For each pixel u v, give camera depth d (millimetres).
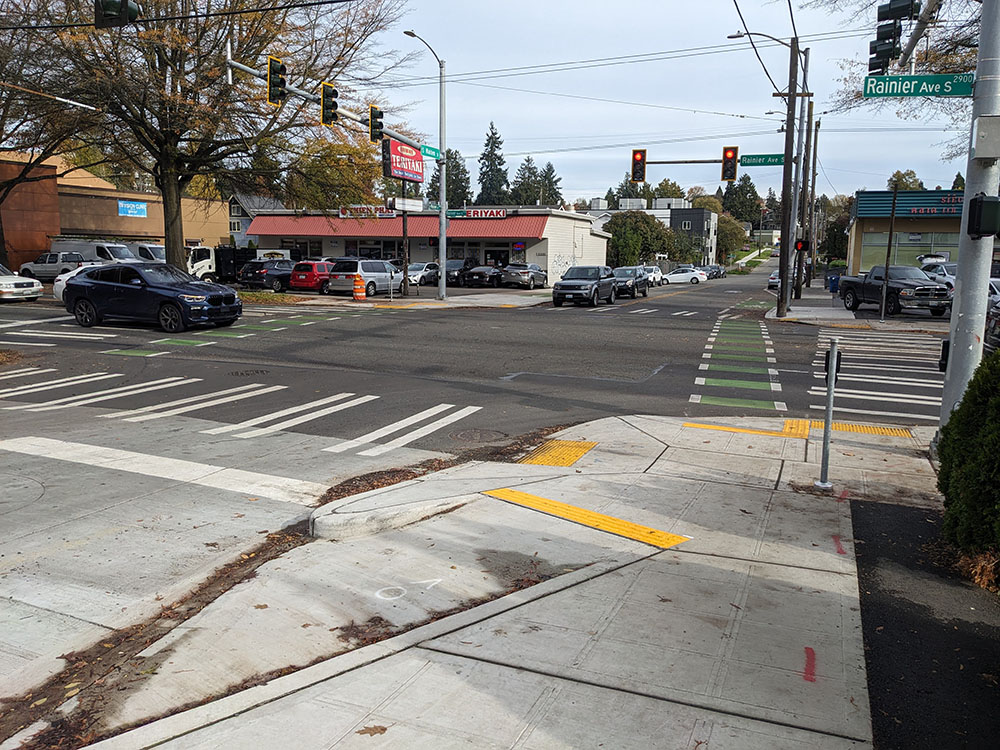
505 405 11352
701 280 67625
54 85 26500
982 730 3455
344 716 3545
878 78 8617
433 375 13961
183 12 26281
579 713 3549
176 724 3510
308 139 29953
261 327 21031
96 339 18453
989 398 5273
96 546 5777
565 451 8555
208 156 30391
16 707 3746
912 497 6832
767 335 20516
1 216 43844
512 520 6203
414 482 7219
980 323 7918
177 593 4996
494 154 131000
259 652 4160
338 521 5918
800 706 3609
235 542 5918
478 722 3482
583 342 18594
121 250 39781
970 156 7840
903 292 25484
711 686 3777
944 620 4531
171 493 7105
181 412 10789
